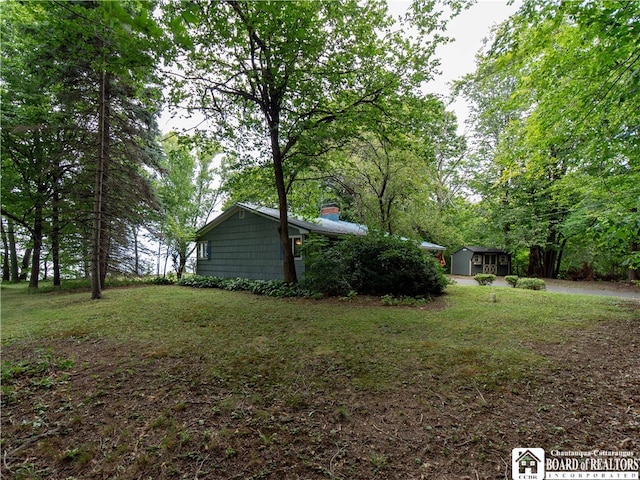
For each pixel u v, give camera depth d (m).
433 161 8.73
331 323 5.25
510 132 10.53
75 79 8.56
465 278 18.55
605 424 2.26
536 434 2.15
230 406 2.53
